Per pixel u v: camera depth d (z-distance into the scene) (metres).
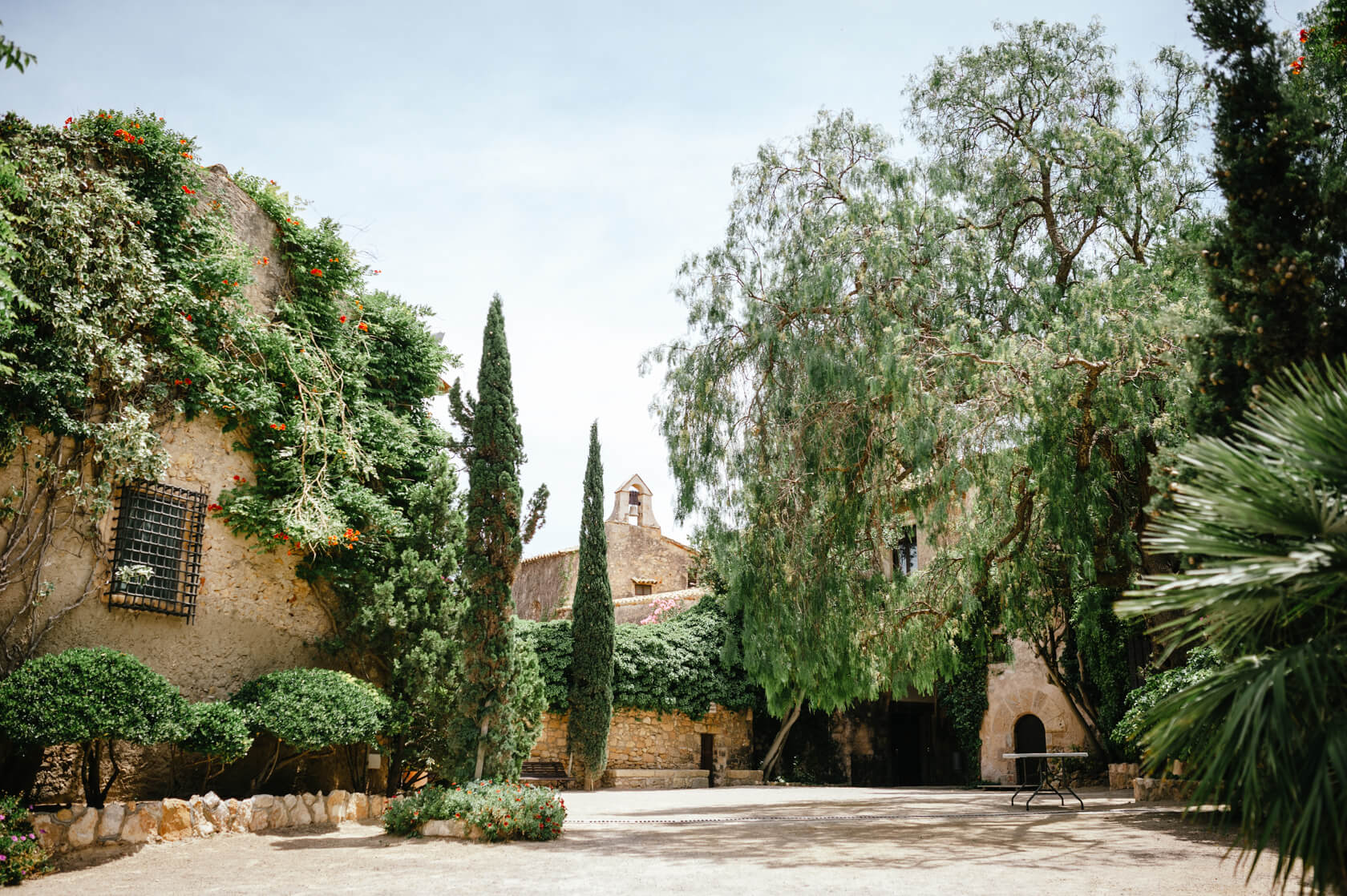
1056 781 16.19
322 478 11.45
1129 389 9.19
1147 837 8.50
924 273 10.51
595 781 19.09
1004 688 20.08
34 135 9.35
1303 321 5.57
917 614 12.42
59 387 8.66
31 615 8.56
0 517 8.46
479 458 10.94
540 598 28.89
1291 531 3.37
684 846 8.43
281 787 10.59
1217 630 3.79
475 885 6.34
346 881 6.62
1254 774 3.12
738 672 22.23
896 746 24.20
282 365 11.44
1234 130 6.11
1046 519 10.57
